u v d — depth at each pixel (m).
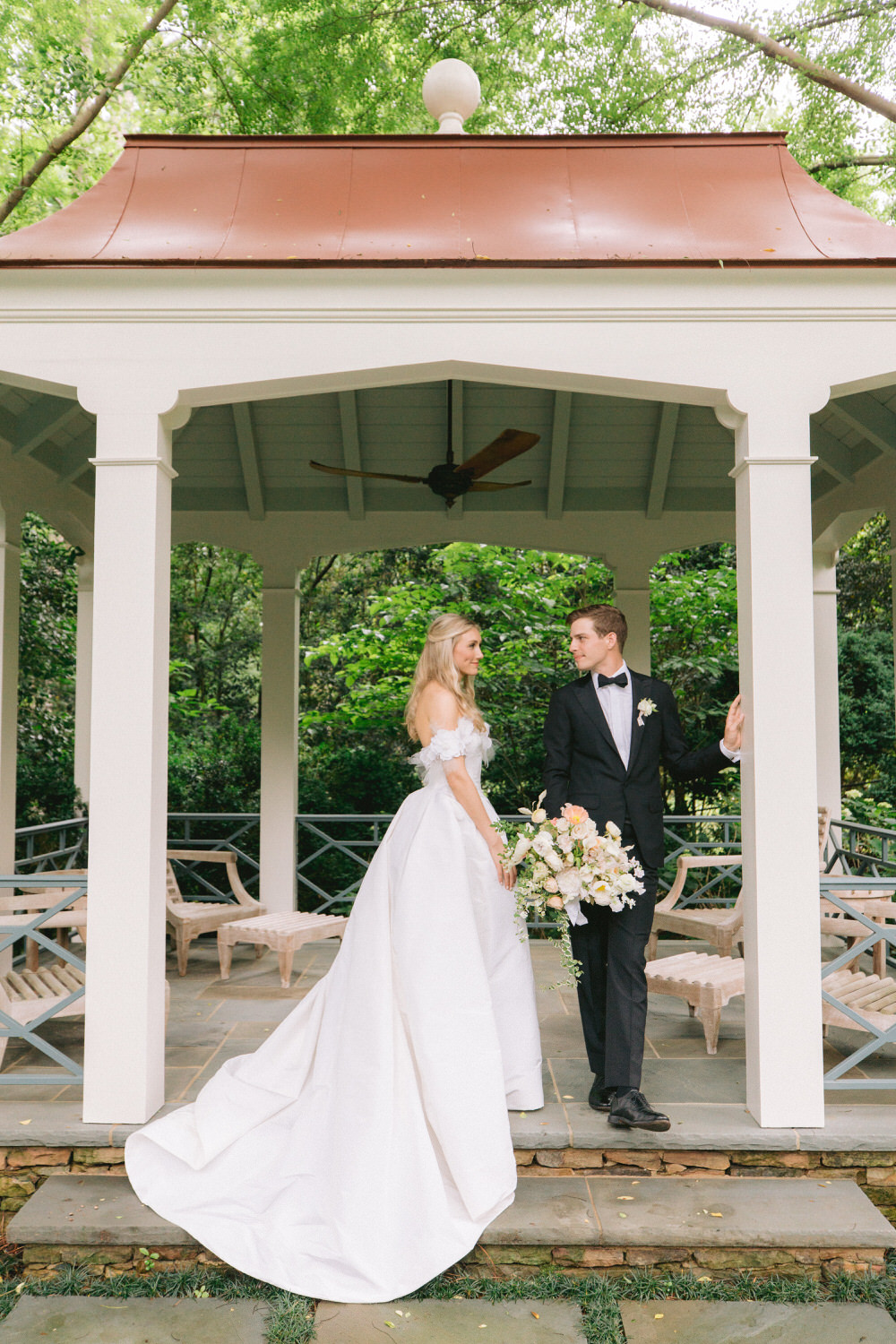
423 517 6.22
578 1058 3.82
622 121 10.29
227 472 6.09
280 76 10.23
